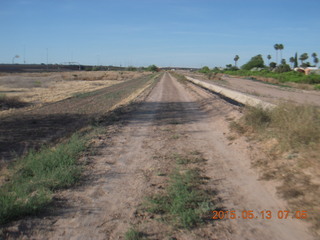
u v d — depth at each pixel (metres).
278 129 10.29
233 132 12.96
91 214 5.87
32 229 5.32
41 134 14.28
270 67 137.12
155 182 7.51
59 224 5.49
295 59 148.75
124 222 5.53
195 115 19.55
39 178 7.62
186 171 8.16
